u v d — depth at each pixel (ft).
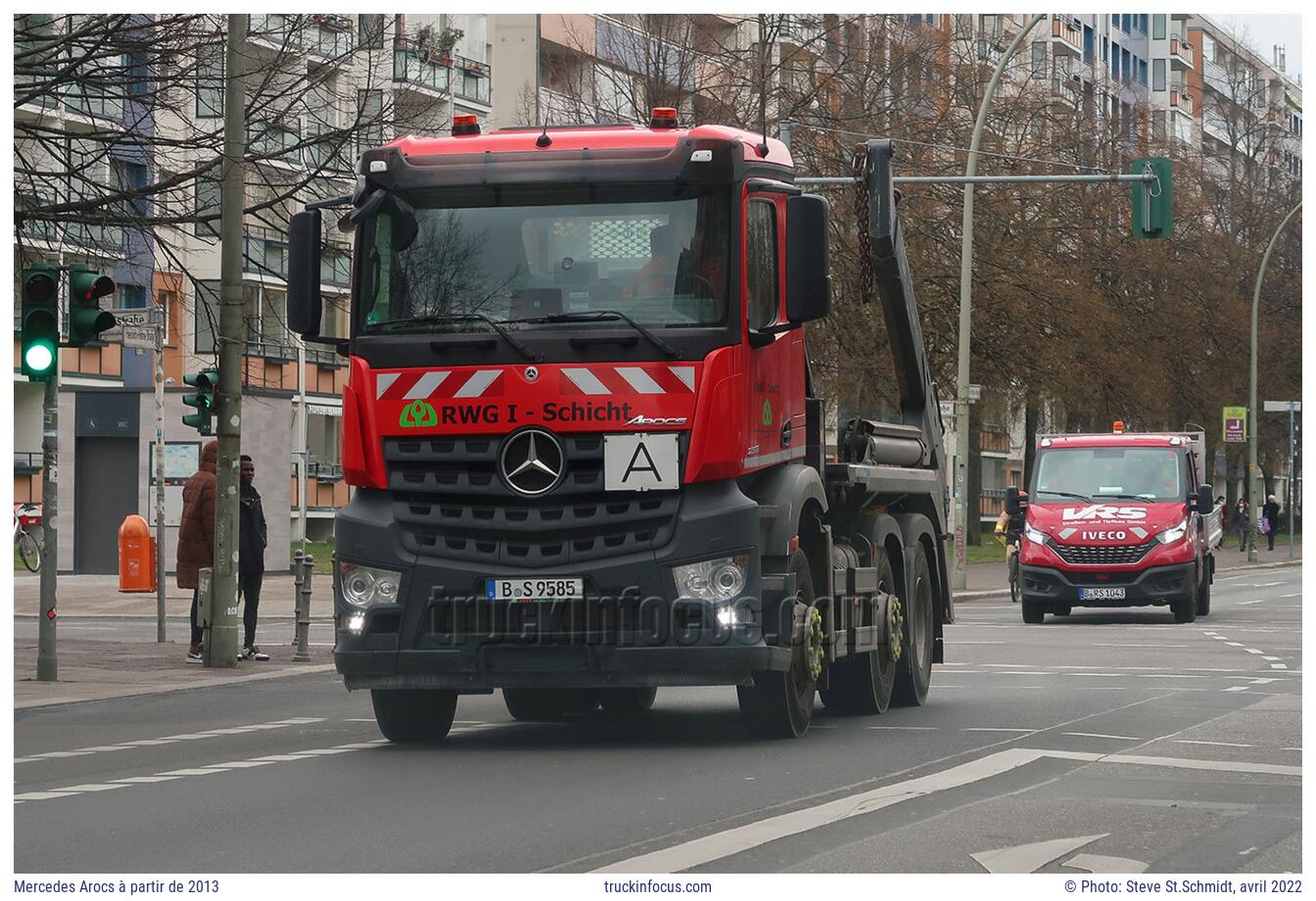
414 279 46.03
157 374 92.99
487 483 45.11
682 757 44.55
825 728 51.26
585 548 45.01
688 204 45.60
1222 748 45.65
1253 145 304.30
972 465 232.53
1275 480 357.20
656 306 45.19
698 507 44.91
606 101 169.99
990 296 175.73
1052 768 41.75
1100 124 212.02
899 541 57.93
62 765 44.73
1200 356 218.38
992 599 148.15
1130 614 126.72
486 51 199.00
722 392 44.96
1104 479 116.47
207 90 78.48
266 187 82.43
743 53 164.55
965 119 180.86
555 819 34.53
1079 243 192.65
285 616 112.27
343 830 33.32
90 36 74.59
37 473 211.41
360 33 83.92
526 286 45.50
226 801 37.45
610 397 44.86
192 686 68.28
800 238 46.03
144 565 136.05
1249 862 30.17
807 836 32.27
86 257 83.87
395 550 45.60
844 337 158.61
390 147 46.78
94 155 78.13
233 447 75.77
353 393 46.19
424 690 48.67
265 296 87.04
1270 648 88.58
